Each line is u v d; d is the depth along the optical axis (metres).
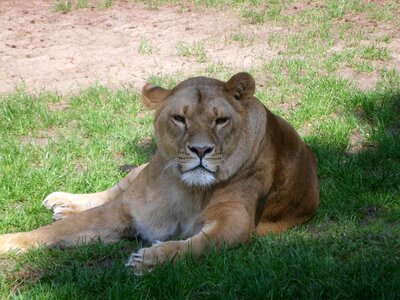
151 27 17.48
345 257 7.68
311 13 18.12
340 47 15.86
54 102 13.45
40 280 7.25
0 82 14.49
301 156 8.78
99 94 13.64
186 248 7.41
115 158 11.09
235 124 7.82
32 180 9.88
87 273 7.12
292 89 13.54
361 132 11.88
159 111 8.05
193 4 19.09
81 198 9.41
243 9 18.52
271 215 8.60
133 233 8.49
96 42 16.61
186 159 7.61
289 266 7.21
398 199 9.34
